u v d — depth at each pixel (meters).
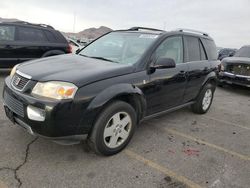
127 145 3.82
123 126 3.57
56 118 2.90
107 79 3.30
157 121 5.11
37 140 3.73
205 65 5.43
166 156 3.68
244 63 8.80
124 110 3.49
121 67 3.58
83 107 3.03
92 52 4.53
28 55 8.12
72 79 3.04
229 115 6.12
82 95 3.02
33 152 3.42
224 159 3.77
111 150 3.47
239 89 10.02
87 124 3.11
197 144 4.20
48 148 3.55
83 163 3.28
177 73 4.48
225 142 4.42
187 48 4.96
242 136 4.79
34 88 3.07
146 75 3.82
